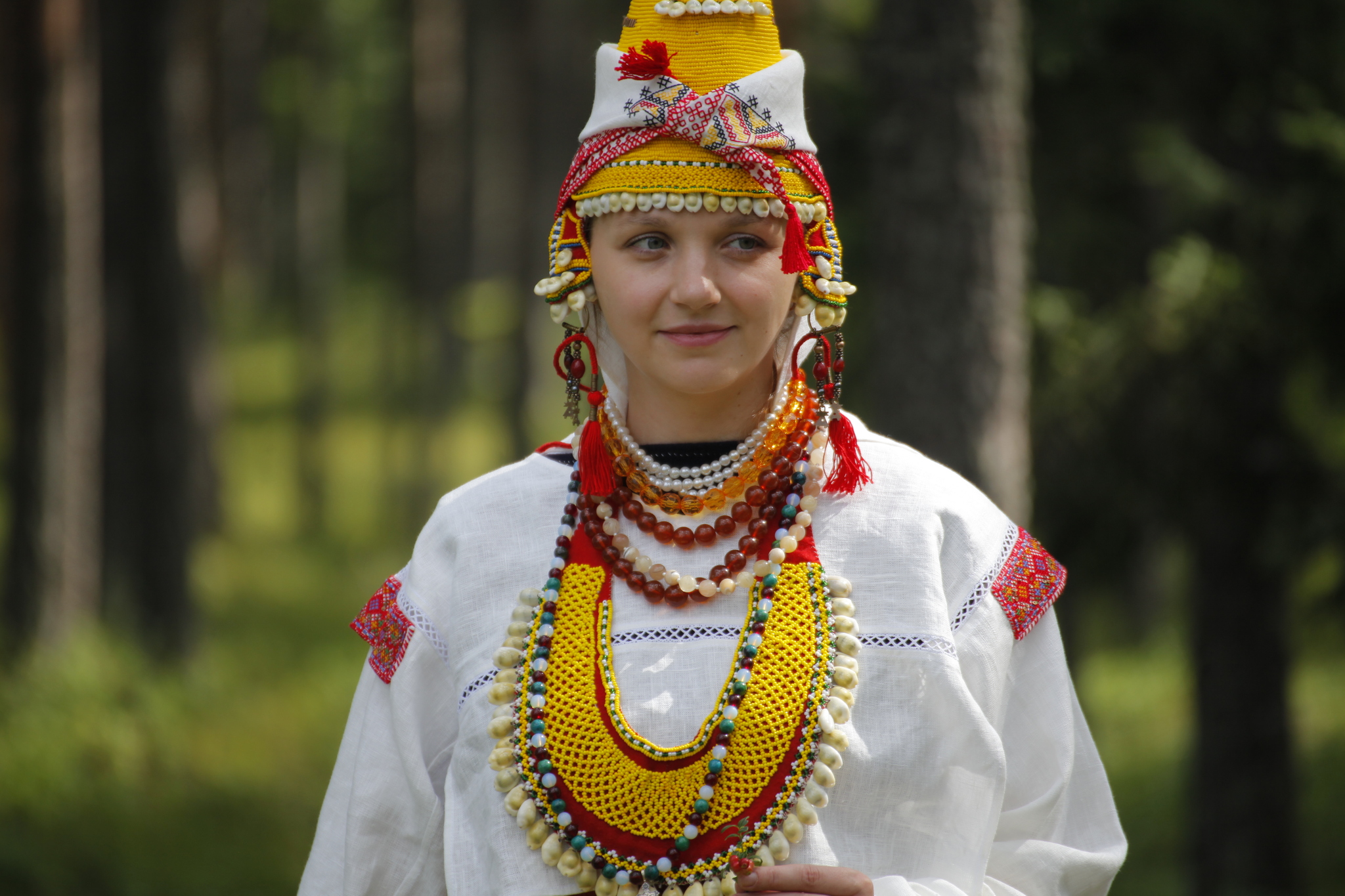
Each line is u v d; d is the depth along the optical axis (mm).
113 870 13836
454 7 38625
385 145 47938
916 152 7590
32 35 18078
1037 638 3846
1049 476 12117
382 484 37656
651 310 3594
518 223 38844
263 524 35250
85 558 18969
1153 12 11289
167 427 20266
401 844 3893
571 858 3465
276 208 55281
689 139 3541
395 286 42875
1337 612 12766
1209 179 11062
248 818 15648
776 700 3492
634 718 3523
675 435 3857
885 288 7730
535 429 32188
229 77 40875
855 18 12164
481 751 3664
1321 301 11289
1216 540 12773
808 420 3834
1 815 14617
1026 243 8039
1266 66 11438
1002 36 7605
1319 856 16641
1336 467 12219
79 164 18719
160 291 20453
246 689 20547
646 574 3695
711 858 3414
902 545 3707
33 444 18406
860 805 3523
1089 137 12000
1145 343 11266
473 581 3854
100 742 16594
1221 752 13359
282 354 53438
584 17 34781
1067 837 3846
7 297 28297
